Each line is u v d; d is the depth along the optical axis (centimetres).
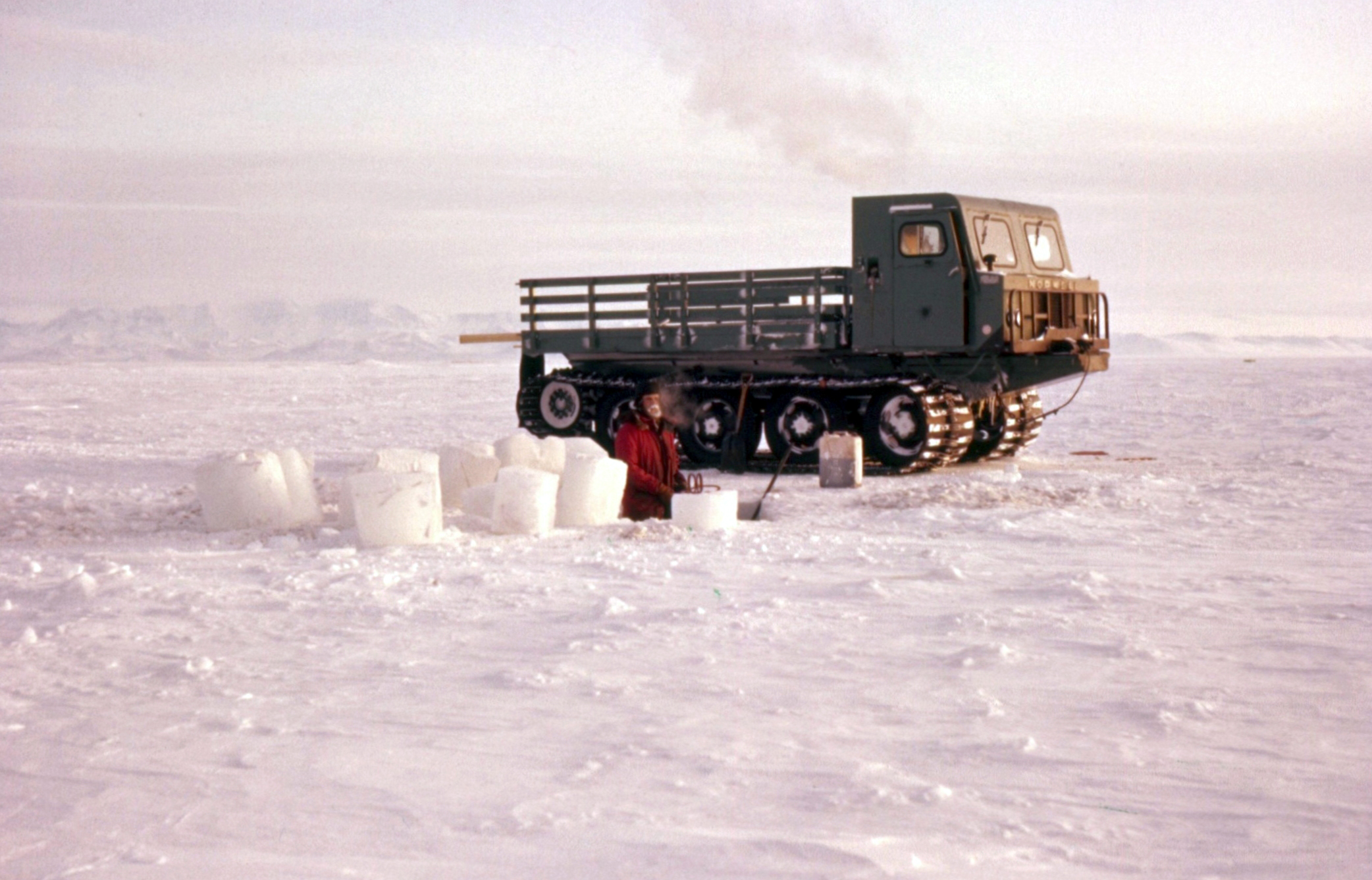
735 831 409
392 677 624
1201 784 453
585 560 955
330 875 375
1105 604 771
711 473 1780
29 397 5681
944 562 933
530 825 418
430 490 1062
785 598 809
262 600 816
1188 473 1622
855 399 1789
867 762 481
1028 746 496
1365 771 466
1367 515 1173
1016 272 1755
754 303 1838
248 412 4100
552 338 2022
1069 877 369
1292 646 661
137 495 1467
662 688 594
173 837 412
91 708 575
